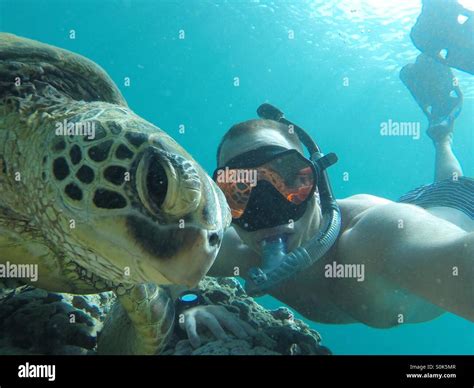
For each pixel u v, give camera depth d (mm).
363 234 628
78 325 532
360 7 3160
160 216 318
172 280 329
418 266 527
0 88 441
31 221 422
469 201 876
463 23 1353
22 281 485
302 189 640
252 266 737
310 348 537
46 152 373
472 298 461
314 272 687
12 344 500
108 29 3484
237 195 652
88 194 338
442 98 1441
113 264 349
